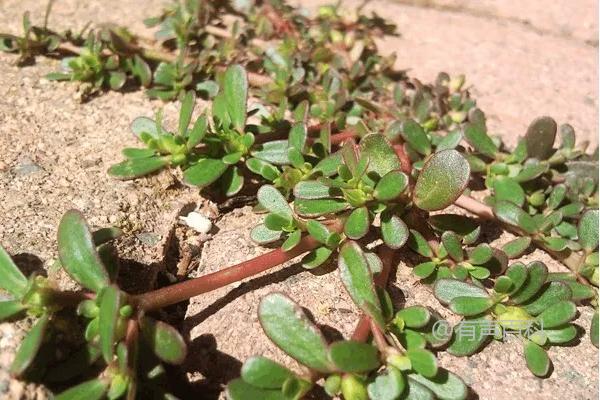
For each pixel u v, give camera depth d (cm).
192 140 24
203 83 30
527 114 34
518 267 21
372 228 25
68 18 35
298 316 19
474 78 35
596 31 39
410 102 31
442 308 23
